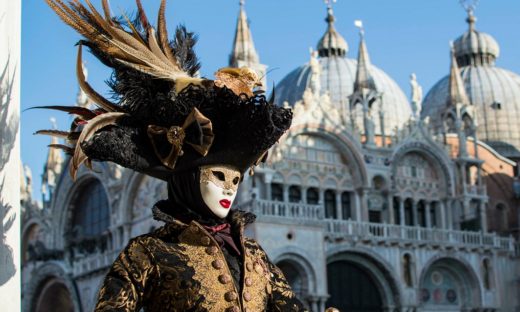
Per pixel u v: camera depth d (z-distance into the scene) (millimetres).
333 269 53031
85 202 70438
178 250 5480
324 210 55750
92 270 61344
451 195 61000
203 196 5680
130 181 60125
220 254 5520
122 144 5477
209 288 5375
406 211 60031
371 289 54344
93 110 5949
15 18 6973
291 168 54656
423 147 60469
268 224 47625
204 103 5656
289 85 86188
